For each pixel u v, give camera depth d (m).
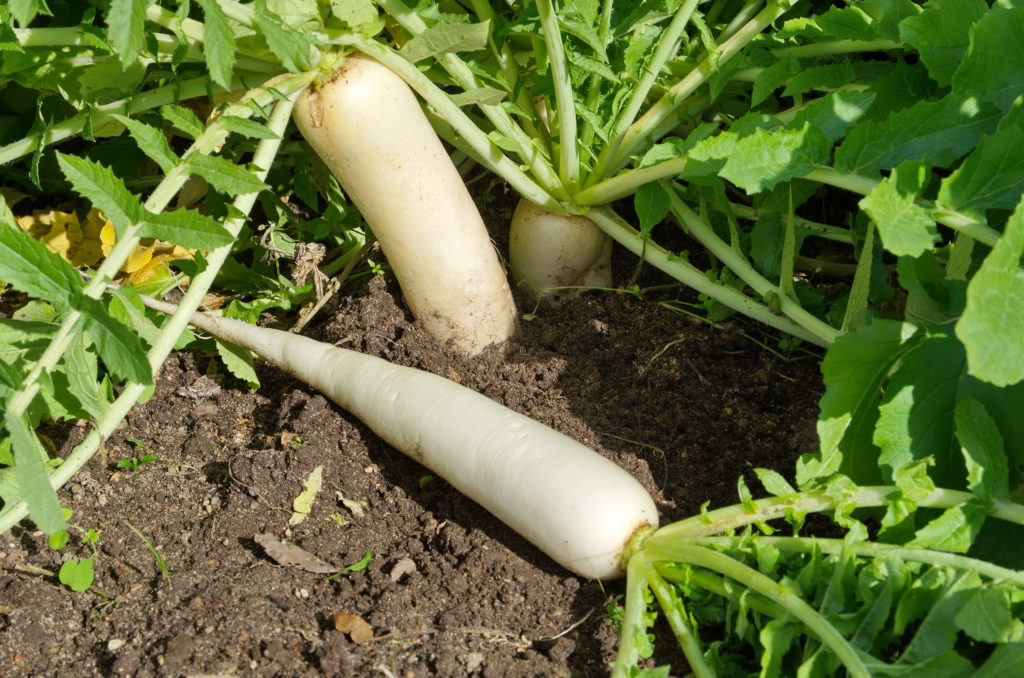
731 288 1.16
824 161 1.01
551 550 1.00
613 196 1.17
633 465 1.08
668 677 0.92
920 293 0.97
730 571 0.92
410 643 0.97
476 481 1.05
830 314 1.14
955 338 0.95
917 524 0.97
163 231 0.96
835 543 0.91
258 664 0.95
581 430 1.11
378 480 1.12
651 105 1.23
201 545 1.05
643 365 1.17
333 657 0.95
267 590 1.00
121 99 1.11
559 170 1.18
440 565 1.04
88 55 1.08
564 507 0.99
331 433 1.14
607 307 1.23
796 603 0.88
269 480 1.10
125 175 1.28
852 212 1.29
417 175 1.12
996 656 0.84
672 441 1.10
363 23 1.07
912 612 0.88
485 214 1.31
